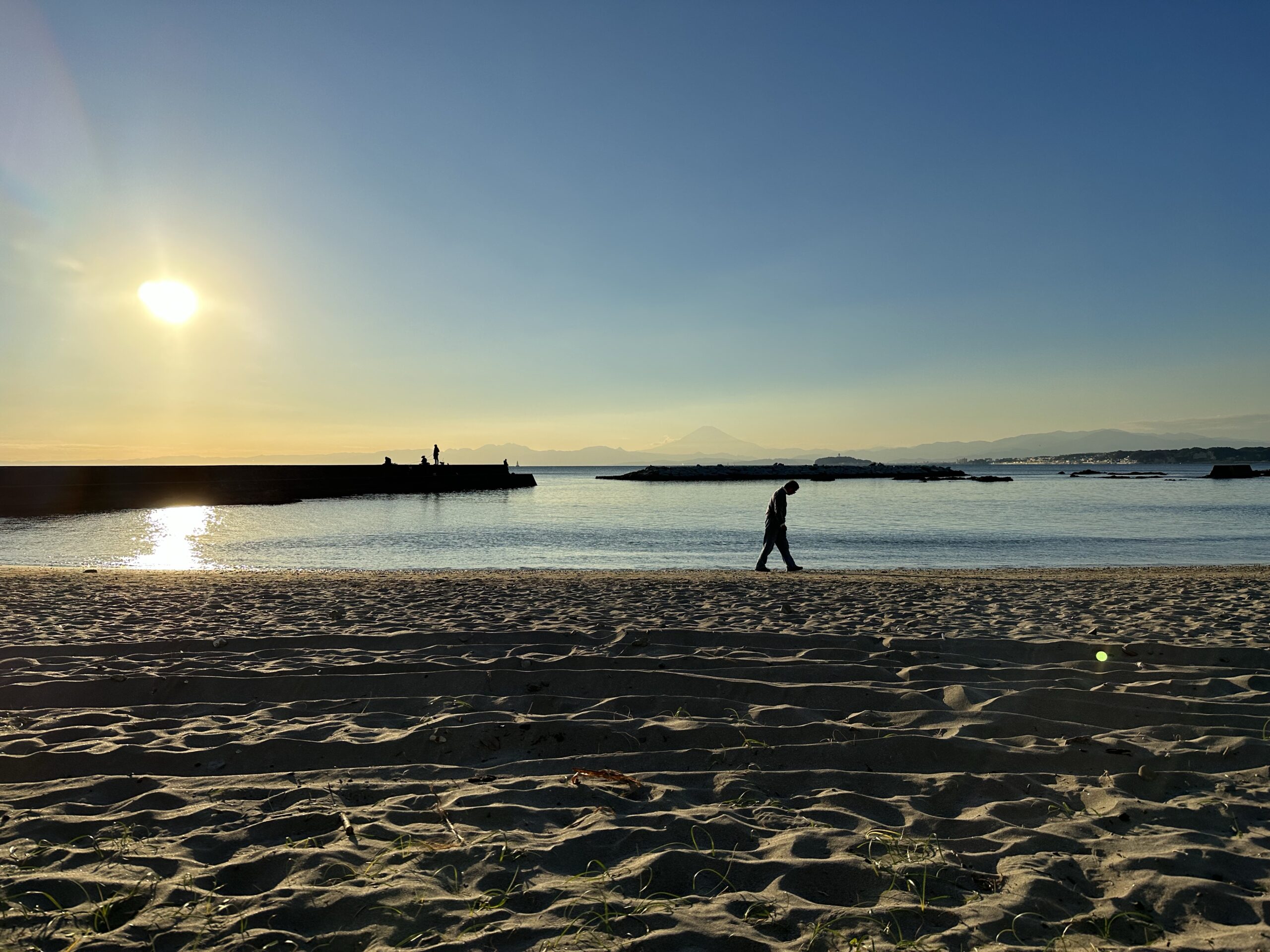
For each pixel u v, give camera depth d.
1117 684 5.03
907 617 7.87
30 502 37.81
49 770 3.77
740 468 115.00
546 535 27.25
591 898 2.54
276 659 5.97
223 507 44.50
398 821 3.18
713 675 5.24
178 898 2.54
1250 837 3.02
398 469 61.97
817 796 3.45
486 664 5.60
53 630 7.43
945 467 121.75
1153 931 2.39
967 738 4.06
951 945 2.32
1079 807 3.34
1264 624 7.34
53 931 2.33
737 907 2.53
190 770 3.81
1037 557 20.31
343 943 2.30
